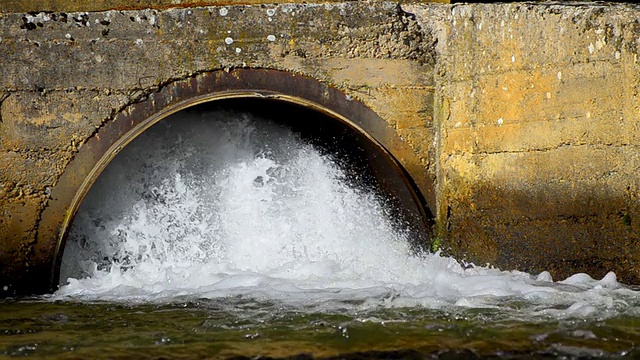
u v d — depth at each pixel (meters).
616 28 12.84
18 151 14.14
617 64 12.84
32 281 14.23
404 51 14.88
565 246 13.48
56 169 14.21
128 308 12.32
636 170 12.77
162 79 14.29
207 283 13.81
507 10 13.97
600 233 13.14
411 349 9.86
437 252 15.04
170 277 14.30
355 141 15.34
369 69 14.82
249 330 10.73
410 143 15.05
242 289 13.13
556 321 10.77
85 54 14.16
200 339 10.41
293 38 14.57
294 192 15.86
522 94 13.85
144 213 15.61
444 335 10.31
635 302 11.67
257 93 14.48
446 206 14.97
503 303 11.71
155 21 14.27
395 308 11.58
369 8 14.74
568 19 13.28
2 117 14.09
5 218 14.17
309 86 14.65
